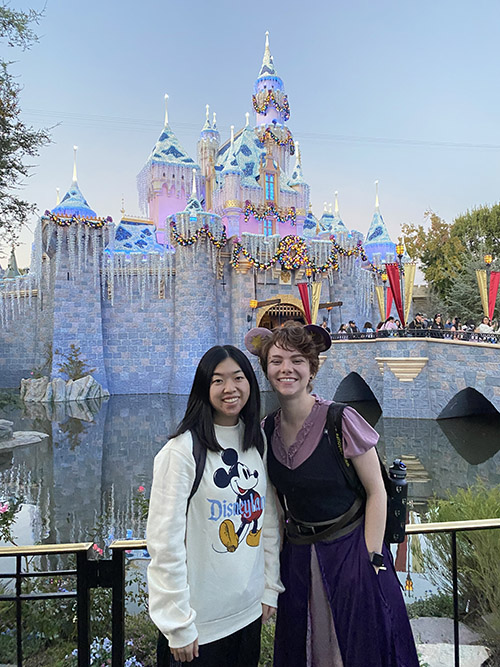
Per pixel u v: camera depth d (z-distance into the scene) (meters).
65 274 33.66
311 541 2.46
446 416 21.31
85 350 34.03
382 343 22.30
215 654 2.25
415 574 5.20
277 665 2.52
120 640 2.54
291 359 2.44
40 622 4.39
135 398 32.88
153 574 2.16
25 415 25.64
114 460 16.14
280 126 45.09
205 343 34.81
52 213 33.16
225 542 2.28
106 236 34.88
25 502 11.73
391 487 2.48
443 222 50.25
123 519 10.52
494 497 5.35
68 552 2.52
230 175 40.75
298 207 44.09
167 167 46.75
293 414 2.49
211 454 2.33
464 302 38.12
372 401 29.20
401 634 2.30
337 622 2.29
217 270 36.28
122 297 36.06
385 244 48.72
